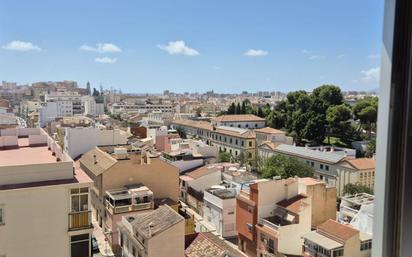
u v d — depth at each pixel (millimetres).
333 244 14227
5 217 8938
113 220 18297
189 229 20141
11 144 14125
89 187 9742
